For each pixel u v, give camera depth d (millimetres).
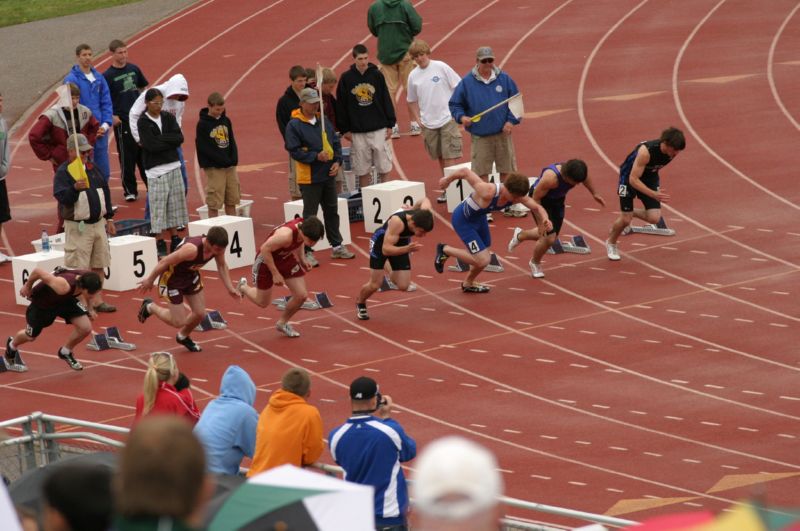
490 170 69125
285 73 108875
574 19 118062
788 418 45719
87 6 141375
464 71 106188
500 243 66375
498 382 50125
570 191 74750
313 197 64125
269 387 50406
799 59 101062
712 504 39344
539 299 58812
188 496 11031
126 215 74812
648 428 45500
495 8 123750
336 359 53062
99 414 48594
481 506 10258
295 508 18938
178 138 65000
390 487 31234
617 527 29297
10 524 15148
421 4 127812
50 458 36875
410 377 50906
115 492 11500
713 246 64562
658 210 62406
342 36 118438
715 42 108312
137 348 55469
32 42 127438
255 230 71062
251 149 88750
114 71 75125
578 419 46469
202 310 53594
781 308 56062
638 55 106000
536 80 101188
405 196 69312
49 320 52000
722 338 53250
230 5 133000
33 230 73625
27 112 105562
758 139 82500
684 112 89688
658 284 59844
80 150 57906
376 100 70812
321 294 59375
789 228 66438
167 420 11211
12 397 50531
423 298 59875
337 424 47000
